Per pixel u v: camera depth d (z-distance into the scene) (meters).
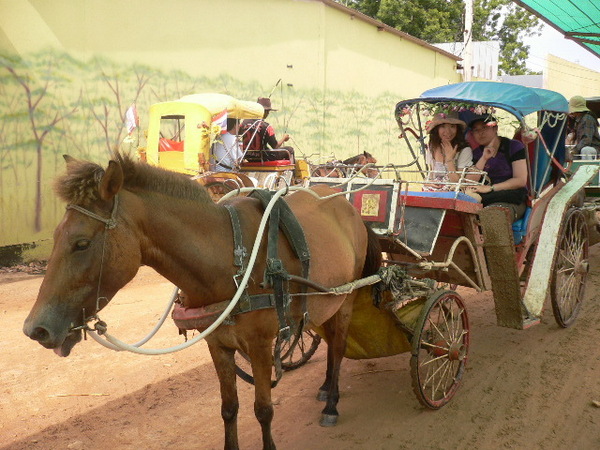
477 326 6.28
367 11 27.84
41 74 9.40
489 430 4.08
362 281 4.09
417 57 19.55
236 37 12.68
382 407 4.48
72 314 2.60
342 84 15.98
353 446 3.89
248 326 3.20
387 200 4.56
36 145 9.41
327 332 4.39
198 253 3.01
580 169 6.45
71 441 3.97
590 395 4.56
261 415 3.36
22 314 6.66
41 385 4.86
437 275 5.43
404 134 5.99
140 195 2.88
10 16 8.94
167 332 6.17
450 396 4.49
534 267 5.54
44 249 9.62
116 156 2.86
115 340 2.74
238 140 9.50
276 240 3.28
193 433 4.10
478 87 5.50
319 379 5.05
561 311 6.03
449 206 4.64
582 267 6.19
